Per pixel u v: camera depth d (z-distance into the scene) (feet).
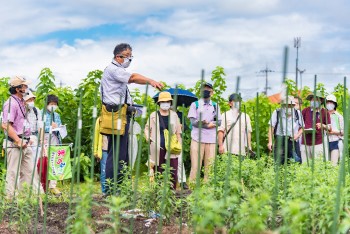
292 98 38.55
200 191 19.15
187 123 52.03
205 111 40.01
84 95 51.72
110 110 31.68
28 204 23.90
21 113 32.17
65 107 52.54
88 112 51.31
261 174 26.68
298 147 40.60
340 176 14.43
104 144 36.99
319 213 16.89
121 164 31.94
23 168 32.48
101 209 28.09
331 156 40.75
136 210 24.52
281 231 14.55
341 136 40.78
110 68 31.68
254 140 54.90
